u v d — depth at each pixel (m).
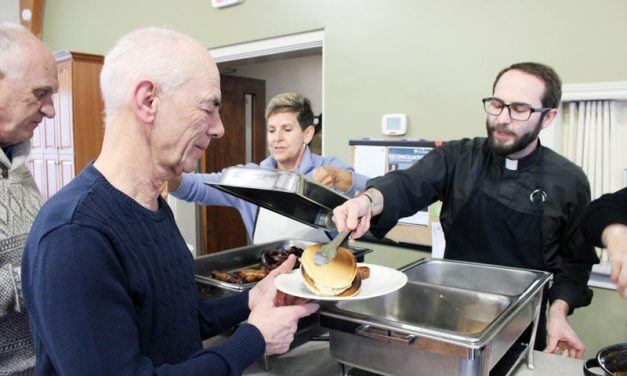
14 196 1.16
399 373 0.87
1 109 1.13
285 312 0.87
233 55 3.04
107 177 0.78
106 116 0.80
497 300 1.06
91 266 0.67
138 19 3.55
